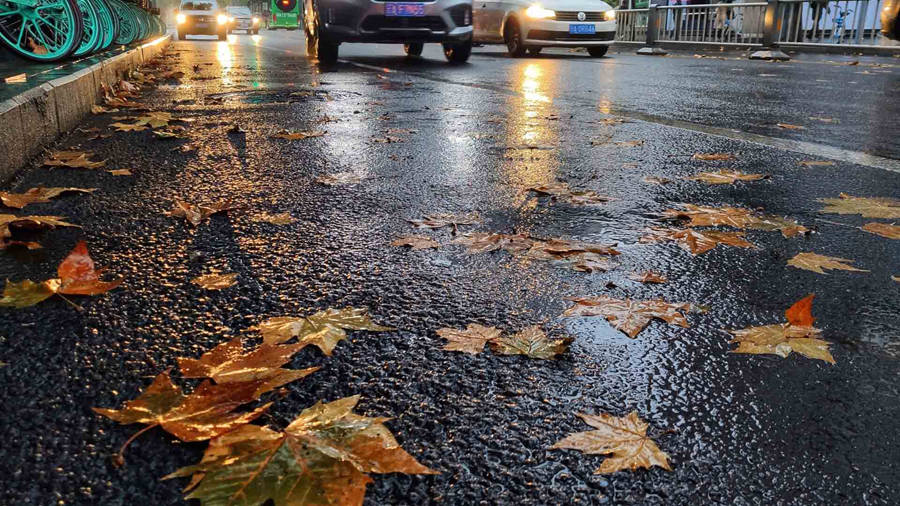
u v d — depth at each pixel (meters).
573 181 3.11
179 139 4.19
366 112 5.38
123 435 1.18
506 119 5.03
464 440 1.19
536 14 12.62
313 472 1.06
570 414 1.27
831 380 1.39
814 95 6.58
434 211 2.61
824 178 3.16
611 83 7.91
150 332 1.59
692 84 7.77
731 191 2.93
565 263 2.05
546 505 1.03
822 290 1.85
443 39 10.42
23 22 5.88
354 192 2.90
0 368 1.42
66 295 1.79
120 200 2.75
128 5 11.73
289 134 4.30
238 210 2.62
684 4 17.67
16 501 1.03
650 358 1.48
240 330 1.60
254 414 1.23
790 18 14.26
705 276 1.96
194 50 16.02
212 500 1.00
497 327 1.62
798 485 1.08
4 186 2.96
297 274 1.96
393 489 1.05
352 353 1.49
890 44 13.23
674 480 1.09
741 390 1.35
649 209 2.65
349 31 10.24
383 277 1.94
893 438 1.20
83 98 5.03
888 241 2.25
